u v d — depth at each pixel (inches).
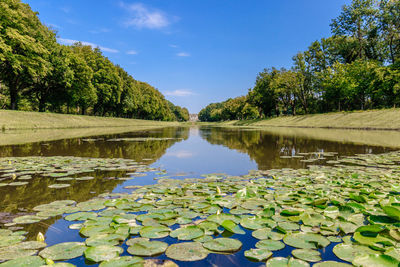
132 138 548.7
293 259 66.3
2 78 876.0
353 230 85.9
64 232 86.0
